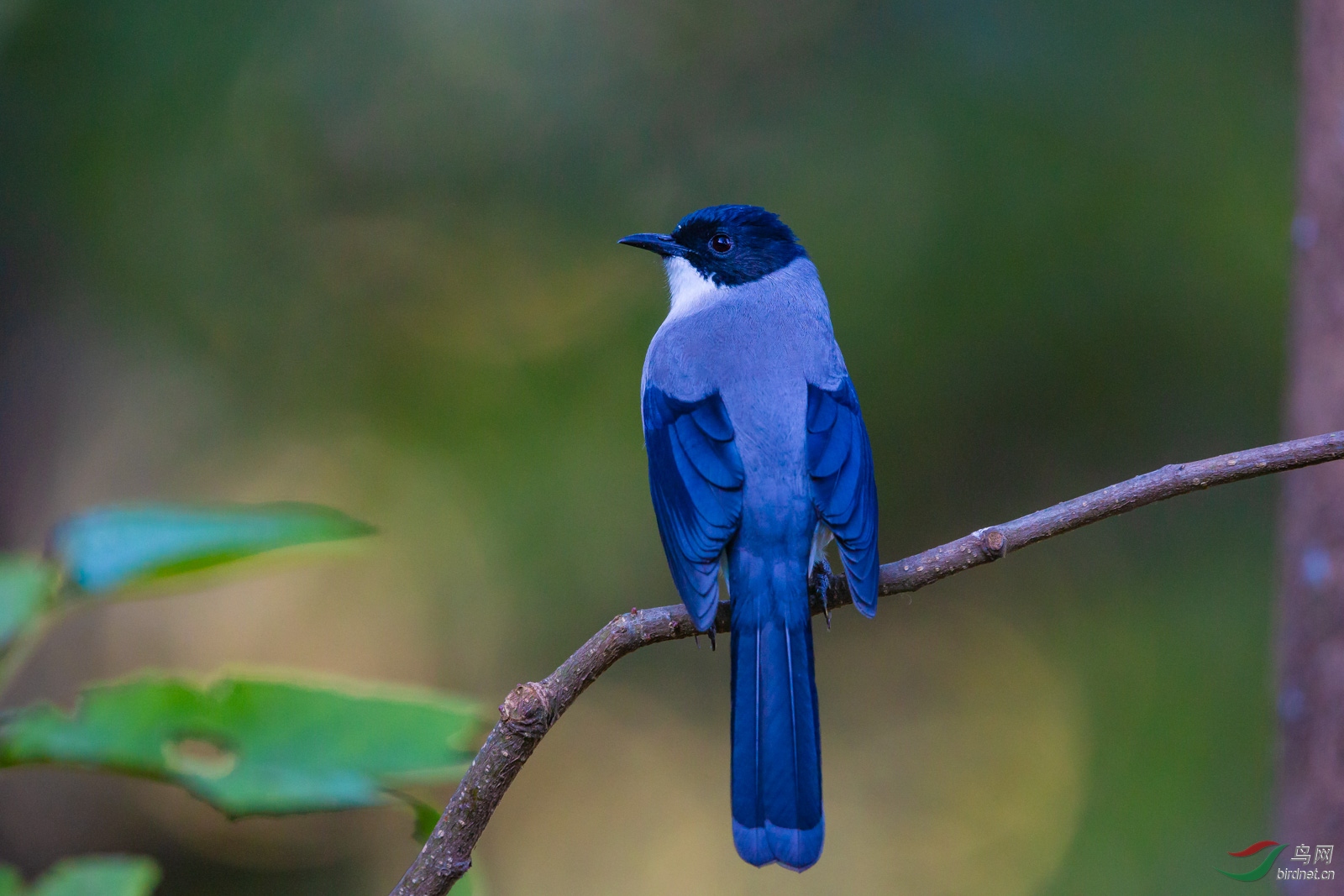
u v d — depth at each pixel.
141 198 12.34
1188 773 12.59
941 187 12.14
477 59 13.12
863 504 5.88
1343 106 6.91
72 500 13.62
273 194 12.87
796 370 6.38
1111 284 12.06
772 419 6.06
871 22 12.67
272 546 4.31
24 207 12.06
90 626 14.49
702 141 12.87
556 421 13.06
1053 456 12.62
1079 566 14.28
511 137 13.00
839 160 12.39
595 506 13.09
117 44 11.87
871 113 12.45
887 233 12.16
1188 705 12.93
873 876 14.53
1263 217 11.84
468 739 4.20
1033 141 12.05
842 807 14.97
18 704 14.00
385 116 12.99
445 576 13.58
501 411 13.19
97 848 14.24
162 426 13.57
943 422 12.57
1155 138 11.97
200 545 4.21
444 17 13.02
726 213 7.91
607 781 15.65
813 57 12.81
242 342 13.12
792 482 5.83
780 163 12.55
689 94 12.96
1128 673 13.57
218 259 12.73
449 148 13.02
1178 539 13.72
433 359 13.37
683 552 5.78
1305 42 7.14
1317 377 6.99
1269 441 12.19
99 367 13.26
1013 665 14.56
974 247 12.05
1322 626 6.86
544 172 12.98
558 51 13.09
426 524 13.48
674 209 12.76
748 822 5.11
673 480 6.03
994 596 14.83
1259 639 12.90
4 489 13.28
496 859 15.55
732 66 12.96
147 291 12.55
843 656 15.52
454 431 13.28
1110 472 12.60
